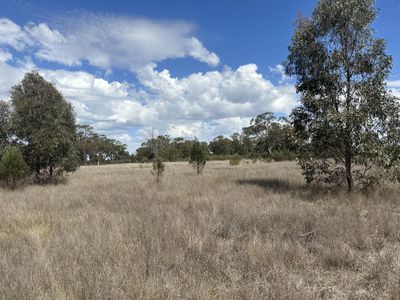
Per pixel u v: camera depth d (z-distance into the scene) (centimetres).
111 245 634
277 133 7325
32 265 540
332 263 596
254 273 532
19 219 968
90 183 2198
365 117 1272
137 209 1095
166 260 570
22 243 696
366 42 1380
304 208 1056
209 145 10800
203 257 591
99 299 429
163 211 1016
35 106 2234
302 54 1442
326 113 1341
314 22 1460
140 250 611
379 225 803
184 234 707
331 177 1446
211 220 864
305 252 636
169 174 2769
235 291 458
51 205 1212
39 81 2306
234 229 786
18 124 2186
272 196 1309
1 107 2227
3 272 513
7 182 1897
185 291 459
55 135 2248
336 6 1352
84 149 9306
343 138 1329
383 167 1330
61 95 2402
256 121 8100
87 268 523
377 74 1352
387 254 599
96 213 998
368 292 480
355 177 1420
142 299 430
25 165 1900
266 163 4269
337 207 1066
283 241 688
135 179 2372
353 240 696
